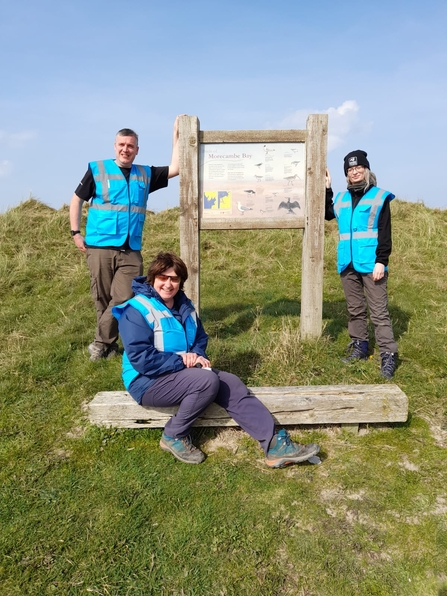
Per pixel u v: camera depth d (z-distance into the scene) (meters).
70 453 3.09
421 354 4.33
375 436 3.22
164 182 4.36
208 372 2.87
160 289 3.02
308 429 3.30
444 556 2.29
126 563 2.26
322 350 4.22
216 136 4.03
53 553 2.31
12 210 8.93
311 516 2.54
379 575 2.20
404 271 7.04
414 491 2.71
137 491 2.72
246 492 2.71
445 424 3.36
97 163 4.00
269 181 4.14
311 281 4.28
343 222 3.97
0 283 6.54
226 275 7.11
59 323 5.36
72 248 7.91
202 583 2.15
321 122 4.02
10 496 2.69
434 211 9.83
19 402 3.68
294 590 2.13
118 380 3.95
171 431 2.96
